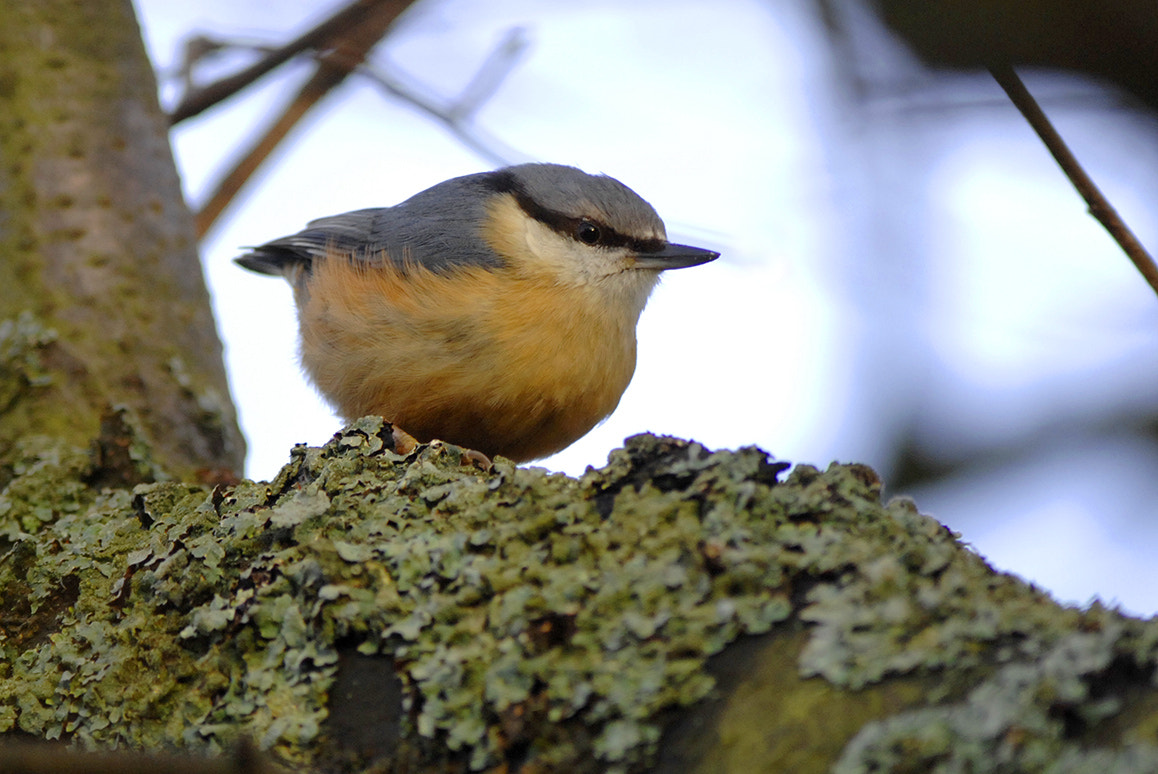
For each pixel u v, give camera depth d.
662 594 4.30
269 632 4.56
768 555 4.31
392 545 4.56
